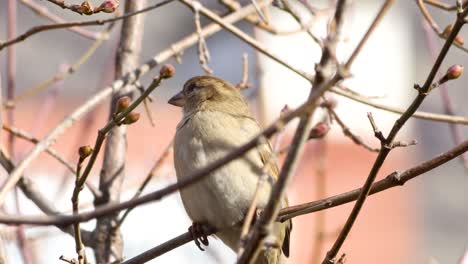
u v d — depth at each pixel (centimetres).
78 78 1719
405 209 1753
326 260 676
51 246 1269
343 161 1683
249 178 904
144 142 1552
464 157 955
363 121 1747
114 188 959
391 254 1716
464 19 615
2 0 1759
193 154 927
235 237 934
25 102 1638
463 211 1786
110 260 913
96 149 690
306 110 498
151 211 1328
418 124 1789
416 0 894
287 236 961
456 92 1802
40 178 1334
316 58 1639
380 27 1803
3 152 877
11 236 873
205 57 897
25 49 1720
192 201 916
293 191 1431
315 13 993
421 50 1820
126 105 685
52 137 782
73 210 704
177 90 1748
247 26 1761
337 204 708
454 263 1752
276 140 797
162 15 1820
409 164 1761
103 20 761
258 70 1027
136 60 996
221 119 949
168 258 1312
